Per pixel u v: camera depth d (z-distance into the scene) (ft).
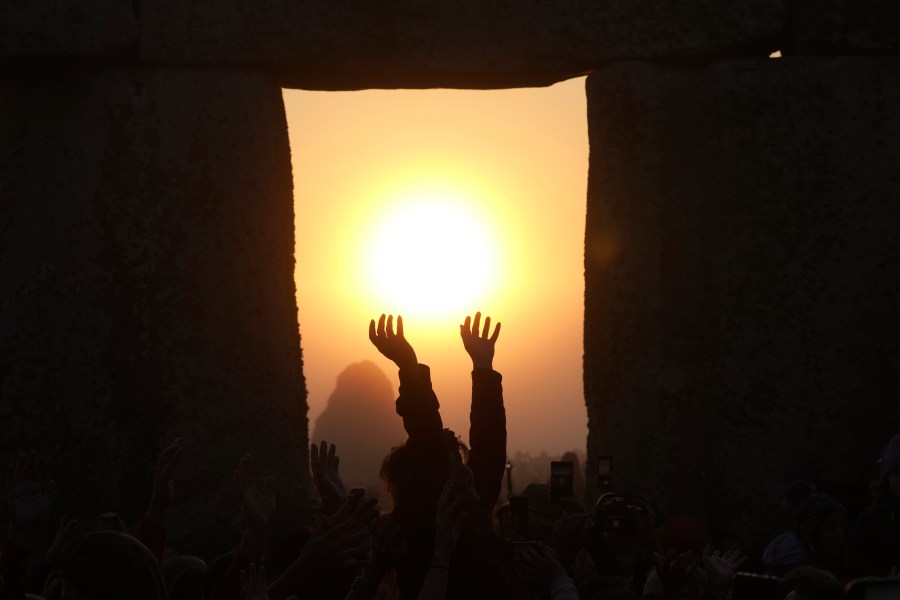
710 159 30.66
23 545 11.93
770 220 30.32
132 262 30.01
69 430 29.35
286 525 29.07
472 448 14.23
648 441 29.91
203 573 14.25
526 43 30.83
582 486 46.60
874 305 30.07
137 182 30.27
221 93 30.63
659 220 30.66
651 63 31.04
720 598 12.96
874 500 20.97
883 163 30.50
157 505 12.90
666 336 30.32
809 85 30.68
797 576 11.14
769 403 29.73
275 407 29.91
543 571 11.99
